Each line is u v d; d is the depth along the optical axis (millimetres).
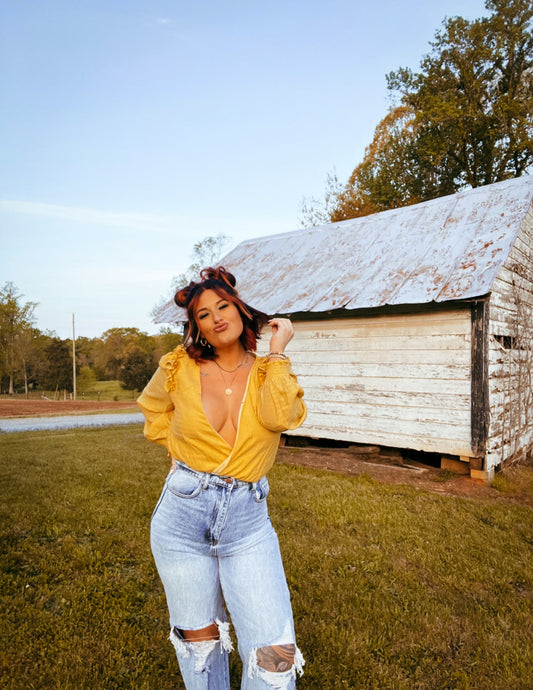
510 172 24625
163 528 1904
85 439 11703
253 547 1881
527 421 8977
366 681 2801
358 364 8820
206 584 1884
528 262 9227
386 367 8461
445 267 7926
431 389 7914
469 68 25047
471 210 9164
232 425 1882
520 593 3883
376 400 8578
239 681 2766
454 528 5180
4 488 6461
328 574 4047
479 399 7363
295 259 11164
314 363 9422
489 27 24578
